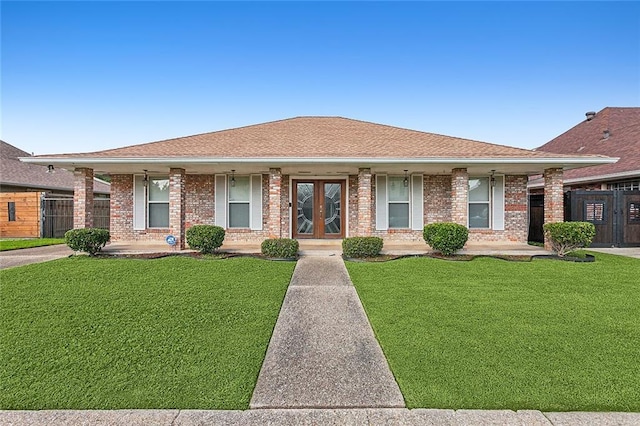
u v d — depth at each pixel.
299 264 8.91
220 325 4.73
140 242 12.97
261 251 10.12
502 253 10.30
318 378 3.40
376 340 4.32
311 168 11.35
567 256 9.87
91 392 3.09
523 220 13.00
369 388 3.21
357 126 14.76
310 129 14.12
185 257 9.55
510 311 5.30
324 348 4.09
